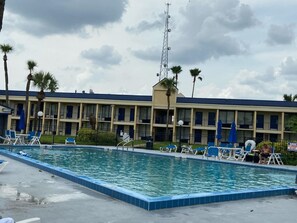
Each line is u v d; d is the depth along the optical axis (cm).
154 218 682
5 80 4738
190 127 4831
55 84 4516
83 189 936
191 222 672
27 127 5191
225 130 4900
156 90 4981
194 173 1775
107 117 5300
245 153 2617
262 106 4581
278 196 1041
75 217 649
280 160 2512
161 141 4984
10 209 675
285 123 4591
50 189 909
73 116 5403
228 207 830
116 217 670
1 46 4694
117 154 2827
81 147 3225
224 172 1897
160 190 1206
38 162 1437
